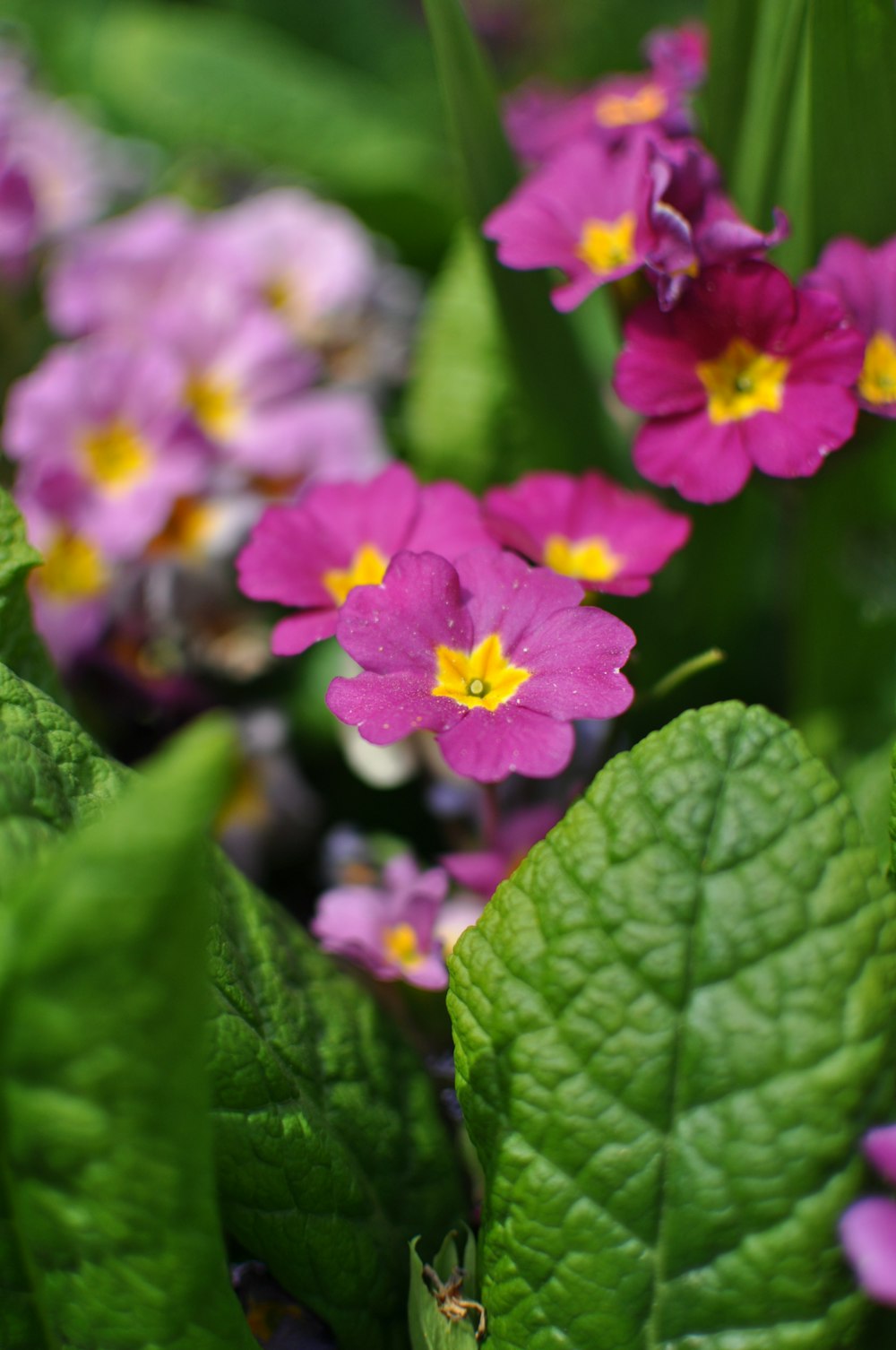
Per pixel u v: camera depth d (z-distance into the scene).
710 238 0.33
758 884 0.29
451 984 0.30
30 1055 0.27
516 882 0.29
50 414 0.41
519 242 0.35
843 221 0.36
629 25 0.65
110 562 0.41
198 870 0.26
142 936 0.26
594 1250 0.29
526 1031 0.29
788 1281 0.29
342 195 0.49
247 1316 0.31
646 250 0.34
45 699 0.31
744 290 0.33
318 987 0.33
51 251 0.48
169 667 0.41
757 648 0.41
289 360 0.43
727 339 0.33
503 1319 0.30
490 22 0.68
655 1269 0.29
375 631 0.31
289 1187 0.30
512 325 0.38
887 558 0.39
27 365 0.46
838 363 0.33
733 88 0.36
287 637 0.32
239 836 0.40
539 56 0.68
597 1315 0.29
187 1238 0.28
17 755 0.30
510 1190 0.29
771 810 0.29
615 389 0.34
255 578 0.33
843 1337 0.29
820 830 0.29
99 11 0.64
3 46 0.55
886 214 0.36
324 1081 0.32
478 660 0.31
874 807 0.35
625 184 0.36
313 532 0.34
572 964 0.29
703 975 0.29
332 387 0.46
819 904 0.29
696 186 0.34
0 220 0.44
